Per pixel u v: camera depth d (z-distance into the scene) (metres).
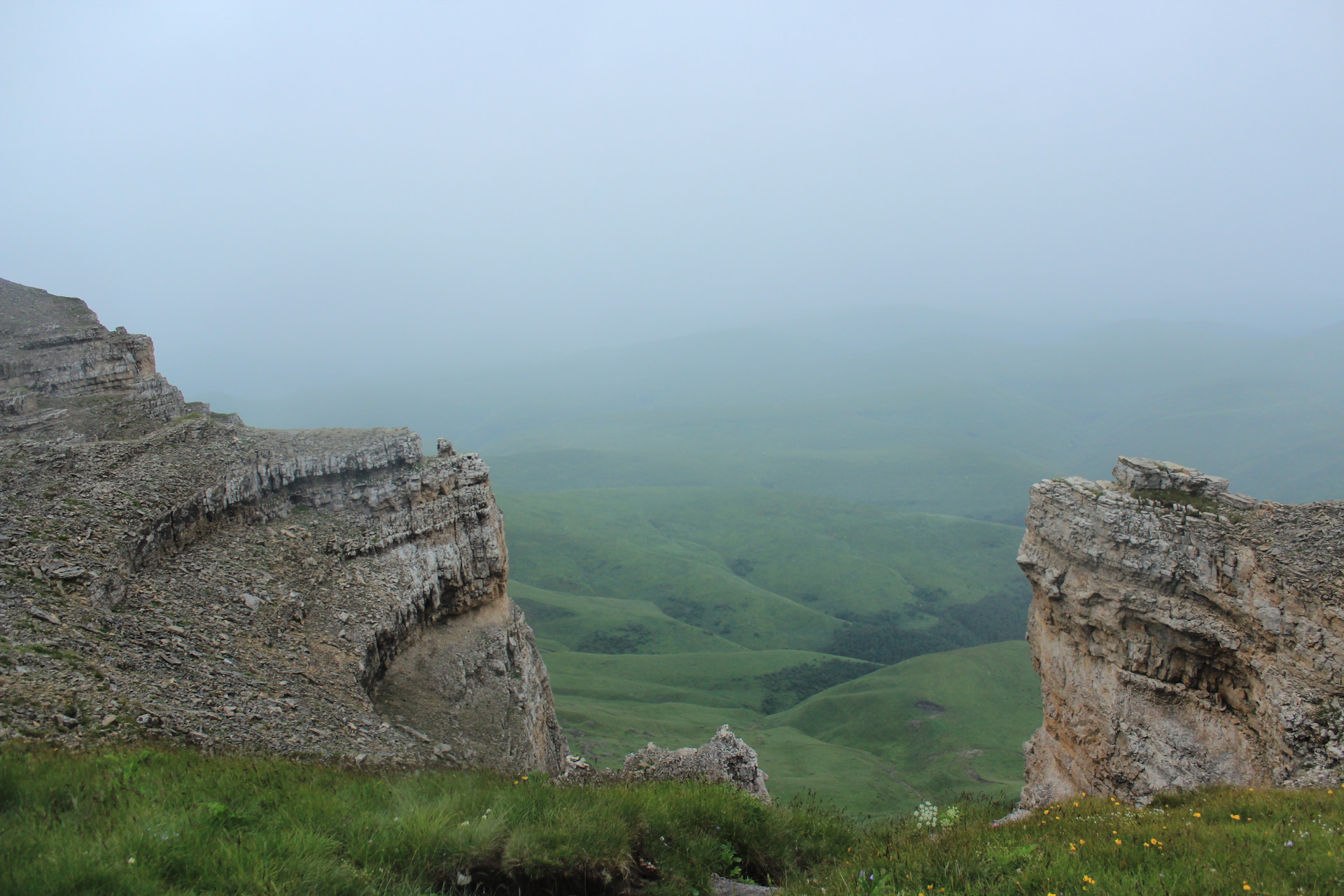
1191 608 37.00
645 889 15.52
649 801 18.59
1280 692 32.78
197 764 17.58
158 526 37.31
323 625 39.38
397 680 43.06
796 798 25.56
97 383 62.75
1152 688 38.16
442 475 55.69
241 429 54.97
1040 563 44.78
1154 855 15.30
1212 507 38.25
